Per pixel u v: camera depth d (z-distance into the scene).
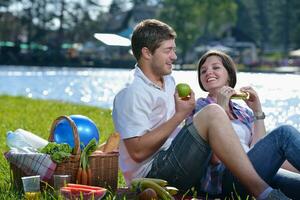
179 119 6.36
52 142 6.82
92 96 31.62
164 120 6.64
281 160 6.18
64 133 7.10
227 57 7.08
